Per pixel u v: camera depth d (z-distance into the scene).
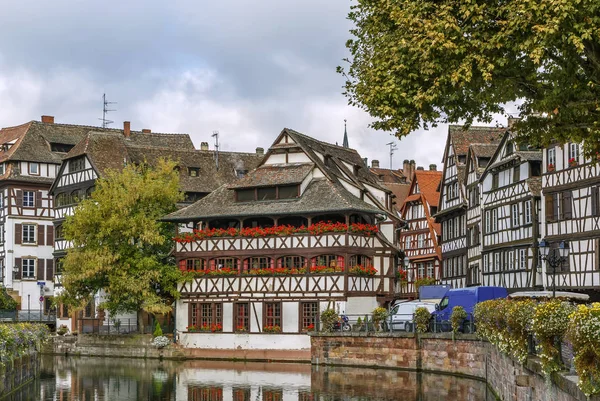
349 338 40.00
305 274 46.50
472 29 17.98
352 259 46.44
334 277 45.88
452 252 59.81
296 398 30.28
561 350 15.95
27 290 68.69
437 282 65.12
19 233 68.56
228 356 47.78
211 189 62.31
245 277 48.03
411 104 18.89
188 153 64.31
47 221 69.81
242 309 48.06
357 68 19.98
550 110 19.03
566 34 17.08
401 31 18.67
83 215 49.88
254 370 41.00
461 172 57.59
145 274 49.16
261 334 47.16
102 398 30.92
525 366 19.55
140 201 50.88
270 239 47.72
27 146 69.62
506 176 48.75
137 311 51.66
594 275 39.81
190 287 49.59
